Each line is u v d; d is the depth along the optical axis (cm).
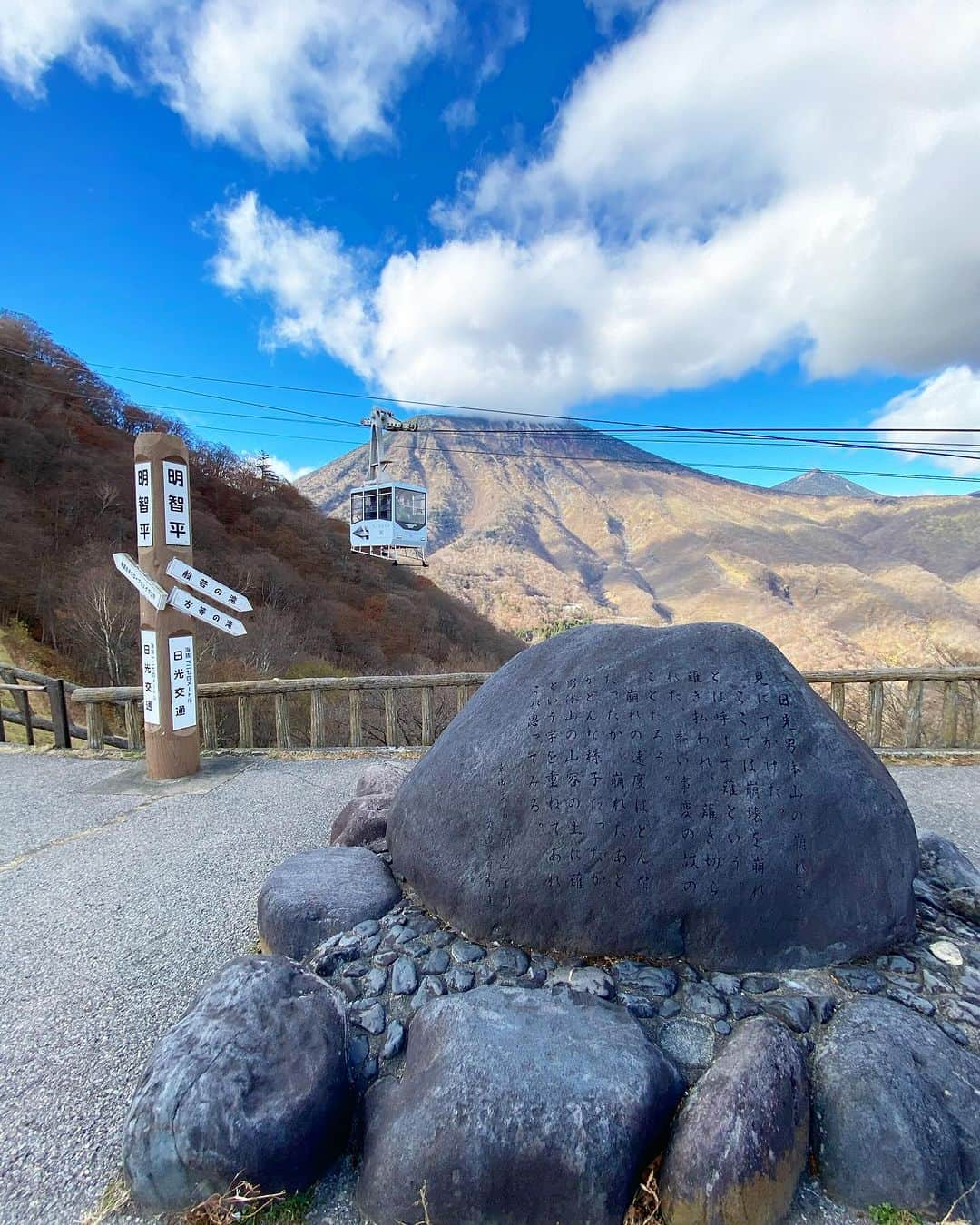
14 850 384
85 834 408
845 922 212
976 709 908
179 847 382
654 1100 156
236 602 545
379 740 1226
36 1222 152
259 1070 162
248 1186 150
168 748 524
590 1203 142
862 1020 182
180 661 525
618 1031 174
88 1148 172
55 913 302
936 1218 145
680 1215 143
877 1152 150
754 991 201
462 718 270
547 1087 153
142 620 526
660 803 217
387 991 206
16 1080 196
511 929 222
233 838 396
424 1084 160
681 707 229
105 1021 223
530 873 220
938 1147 149
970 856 357
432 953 220
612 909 213
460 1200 144
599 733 228
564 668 250
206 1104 153
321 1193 157
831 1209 149
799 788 217
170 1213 151
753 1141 146
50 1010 230
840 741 227
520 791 227
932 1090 159
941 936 230
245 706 633
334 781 516
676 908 211
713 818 215
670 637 247
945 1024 189
